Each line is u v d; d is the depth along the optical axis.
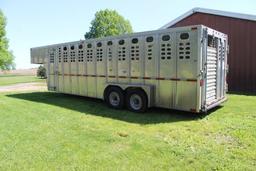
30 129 6.62
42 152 5.01
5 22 30.73
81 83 10.92
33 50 13.75
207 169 4.25
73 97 12.59
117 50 9.30
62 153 4.96
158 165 4.42
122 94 9.17
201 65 7.29
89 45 10.38
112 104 9.55
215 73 8.36
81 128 6.71
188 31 7.41
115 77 9.45
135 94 8.73
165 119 7.69
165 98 8.08
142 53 8.55
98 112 8.82
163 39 7.98
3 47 30.52
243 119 7.52
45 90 16.55
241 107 9.36
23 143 5.53
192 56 7.37
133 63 8.83
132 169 4.29
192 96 7.48
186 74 7.53
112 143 5.52
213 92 8.30
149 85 8.36
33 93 14.65
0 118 7.92
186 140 5.67
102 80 9.94
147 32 8.35
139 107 8.64
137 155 4.85
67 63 11.58
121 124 7.14
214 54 8.20
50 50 12.55
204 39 7.32
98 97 10.18
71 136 6.02
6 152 5.02
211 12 16.34
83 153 4.96
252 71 14.85
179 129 6.58
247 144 5.38
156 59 8.19
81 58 10.80
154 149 5.14
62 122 7.37
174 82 7.81
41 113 8.68
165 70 7.99
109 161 4.60
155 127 6.80
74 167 4.38
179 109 7.79
